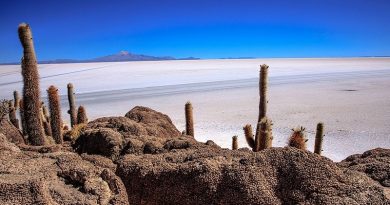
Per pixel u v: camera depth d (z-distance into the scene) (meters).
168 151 5.55
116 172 4.86
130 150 5.57
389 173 4.31
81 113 10.66
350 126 23.11
